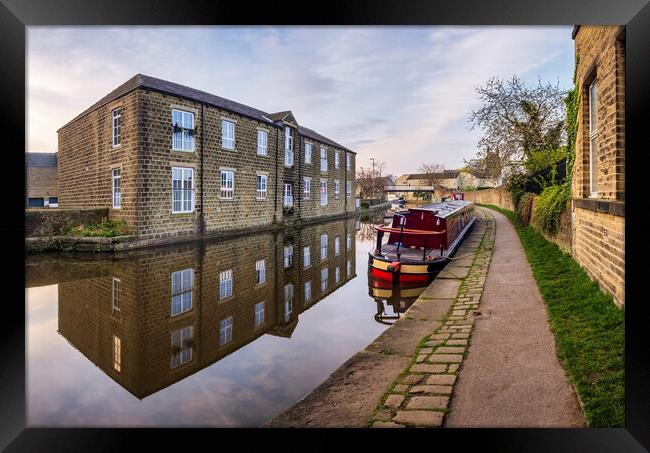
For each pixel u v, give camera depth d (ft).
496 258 37.17
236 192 72.90
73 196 72.84
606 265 19.69
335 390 13.42
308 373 17.44
